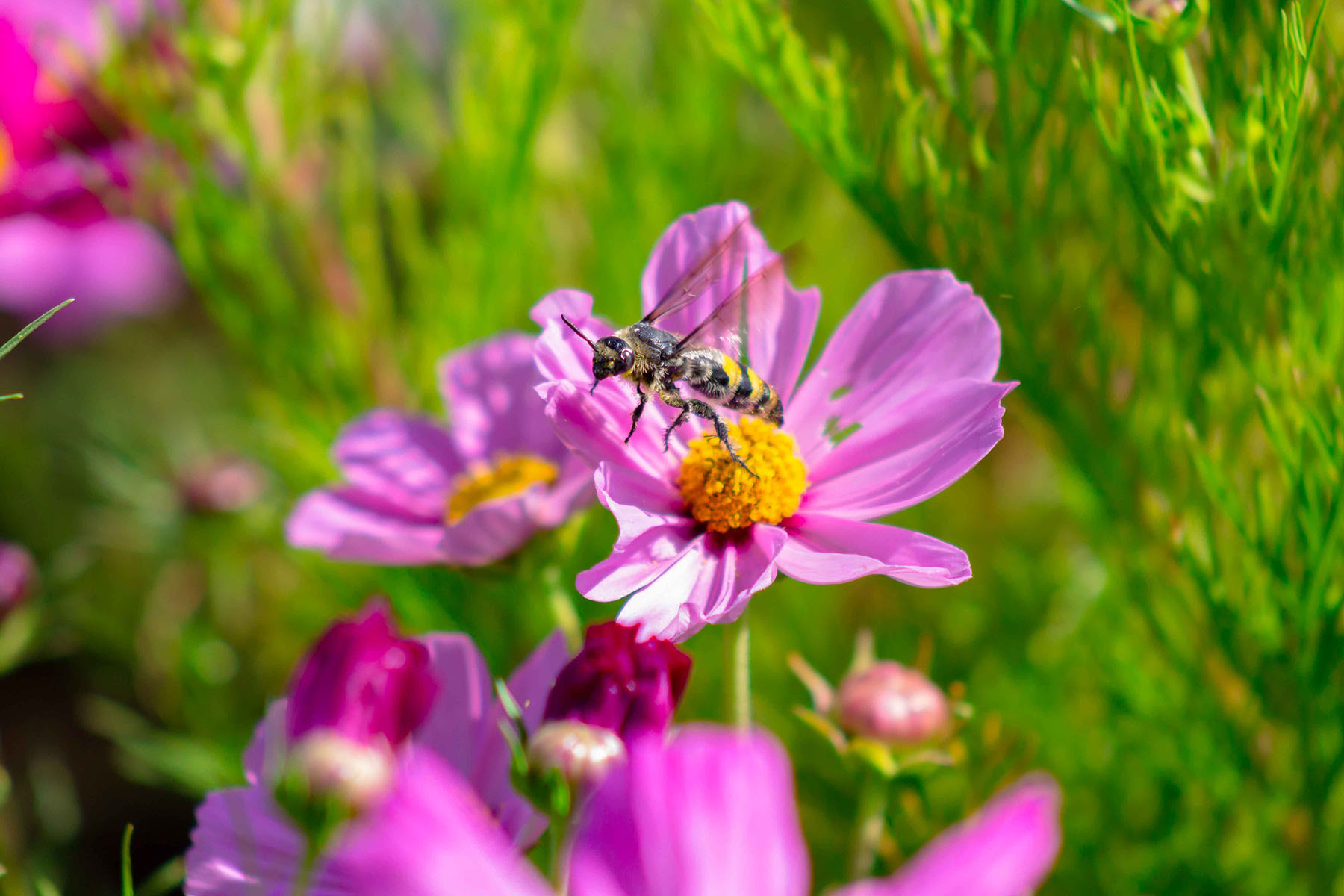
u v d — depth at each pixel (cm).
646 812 24
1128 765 39
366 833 24
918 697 32
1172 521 34
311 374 40
